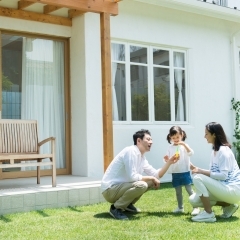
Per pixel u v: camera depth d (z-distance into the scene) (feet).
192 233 12.21
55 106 23.59
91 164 22.82
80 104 23.15
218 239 11.53
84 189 17.54
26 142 19.19
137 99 25.55
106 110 19.11
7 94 21.89
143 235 12.03
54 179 17.74
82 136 22.98
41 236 12.13
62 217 14.79
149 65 26.17
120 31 24.68
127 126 24.84
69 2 18.30
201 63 28.58
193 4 27.07
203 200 13.94
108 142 19.06
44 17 22.66
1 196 15.43
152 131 25.73
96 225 13.43
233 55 30.40
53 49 23.62
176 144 15.60
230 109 30.19
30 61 22.79
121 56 25.05
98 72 23.39
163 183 25.12
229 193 13.79
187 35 27.84
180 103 27.66
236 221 13.97
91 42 23.13
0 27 21.29
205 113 28.60
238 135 30.12
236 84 30.40
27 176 22.02
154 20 26.20
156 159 25.82
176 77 27.53
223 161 13.91
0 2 21.30
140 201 18.17
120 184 14.60
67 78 23.82
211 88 29.07
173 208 16.53
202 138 28.27
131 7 25.14
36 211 15.93
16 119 20.59
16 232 12.64
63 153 23.72
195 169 14.43
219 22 29.73
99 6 19.16
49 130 23.35
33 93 22.86
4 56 21.81
